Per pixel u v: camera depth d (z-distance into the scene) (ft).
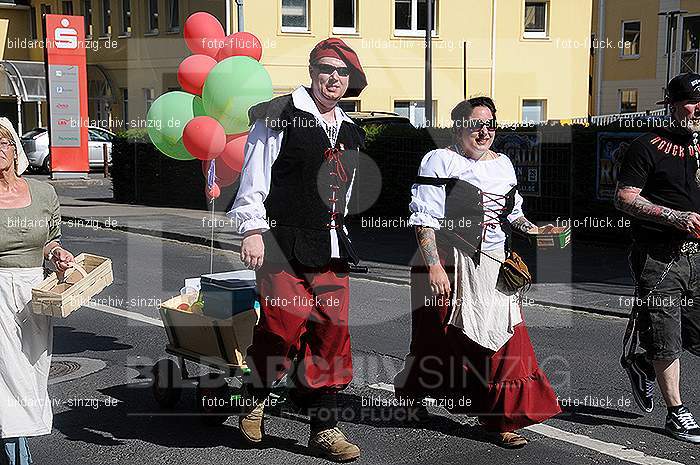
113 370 22.71
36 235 15.02
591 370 22.57
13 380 14.80
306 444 17.37
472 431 18.03
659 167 16.89
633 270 17.53
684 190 16.83
